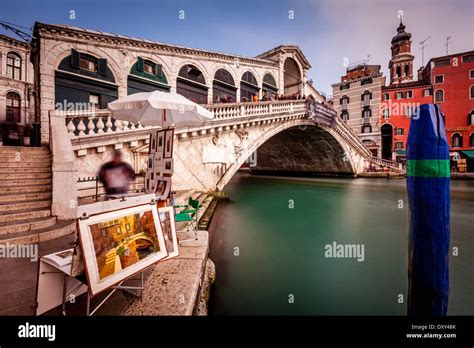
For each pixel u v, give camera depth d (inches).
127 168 363.6
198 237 185.2
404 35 1443.2
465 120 1125.1
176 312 91.6
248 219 415.2
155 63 576.7
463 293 189.6
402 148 1272.1
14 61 685.3
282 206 538.3
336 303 169.5
